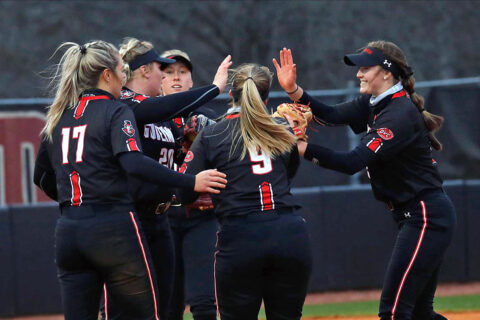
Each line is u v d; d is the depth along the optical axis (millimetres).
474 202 32094
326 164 14852
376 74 15867
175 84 18969
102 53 13953
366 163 15125
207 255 18281
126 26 67625
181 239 18703
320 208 31344
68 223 13484
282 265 13859
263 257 13711
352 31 66188
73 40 67500
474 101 34844
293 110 15023
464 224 32031
